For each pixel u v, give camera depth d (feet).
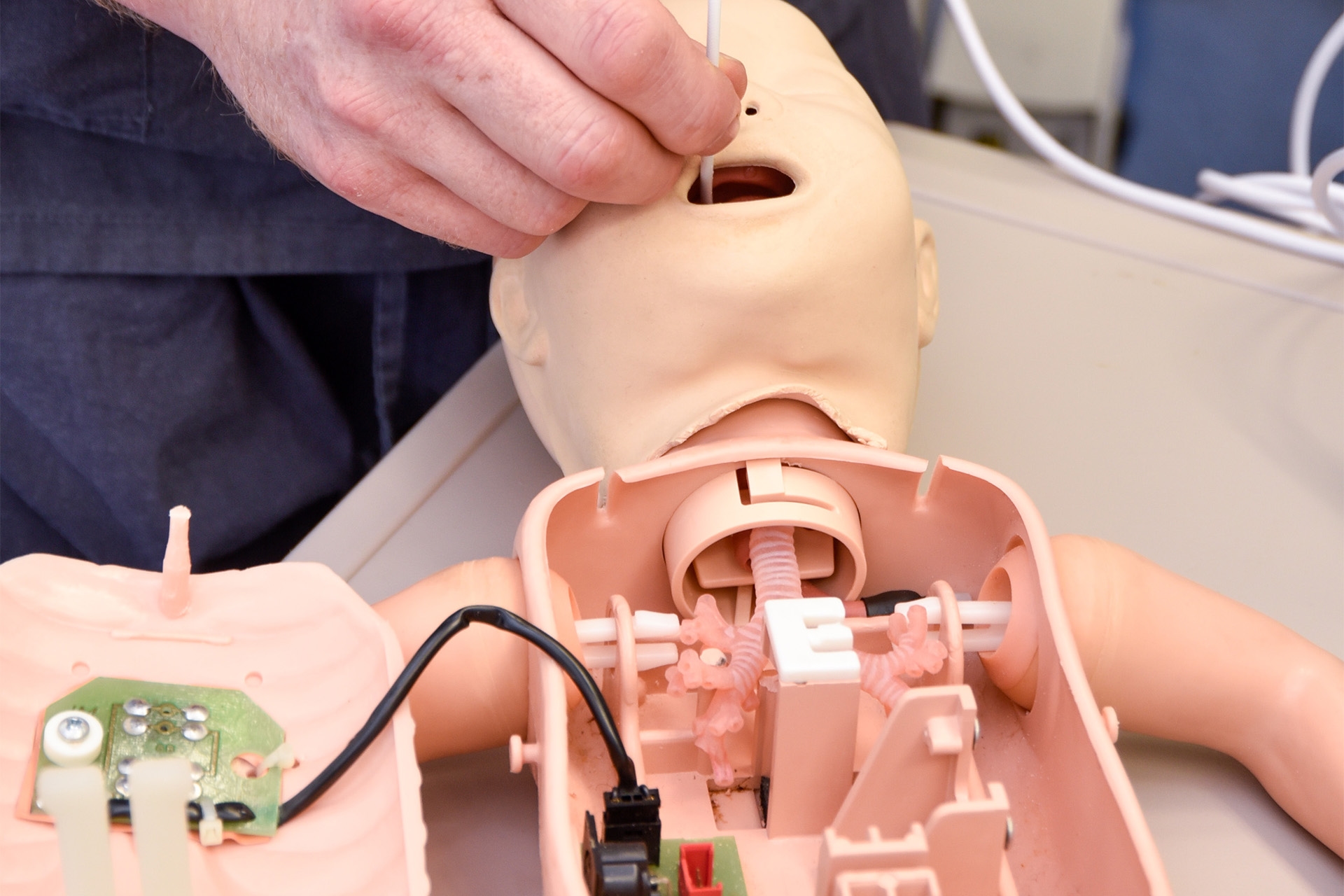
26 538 3.18
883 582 2.06
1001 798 1.47
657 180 1.91
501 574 1.84
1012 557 1.84
